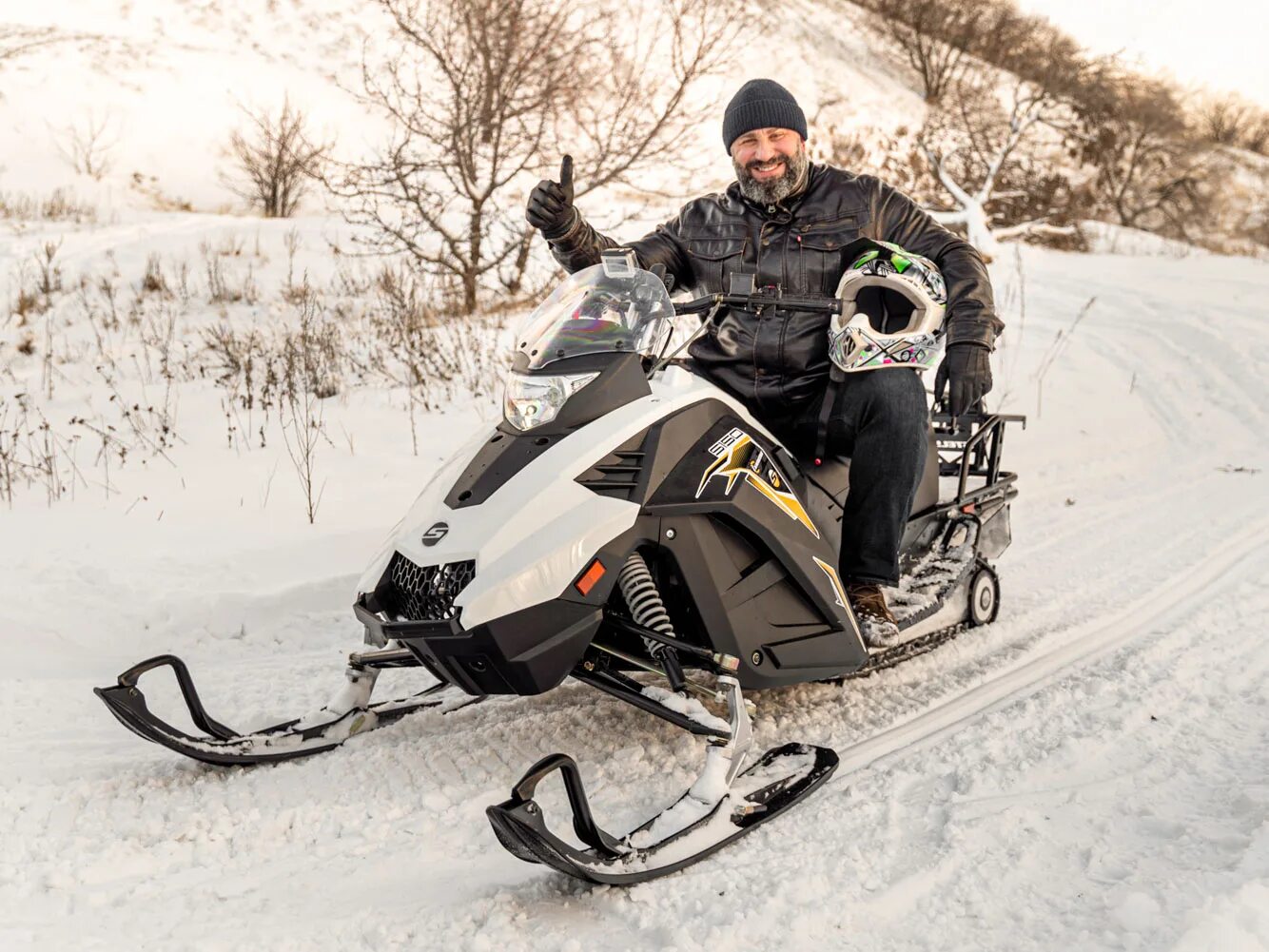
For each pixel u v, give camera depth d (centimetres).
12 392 764
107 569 455
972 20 3162
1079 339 1113
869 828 265
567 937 223
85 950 216
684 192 1331
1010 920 223
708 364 367
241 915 231
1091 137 2428
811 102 2514
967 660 393
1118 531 564
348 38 2144
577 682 373
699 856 250
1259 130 3722
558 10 1025
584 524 274
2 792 287
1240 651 389
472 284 970
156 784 294
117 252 1116
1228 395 895
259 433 681
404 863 254
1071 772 292
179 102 1766
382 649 324
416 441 659
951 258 361
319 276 1067
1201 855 242
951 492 454
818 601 317
